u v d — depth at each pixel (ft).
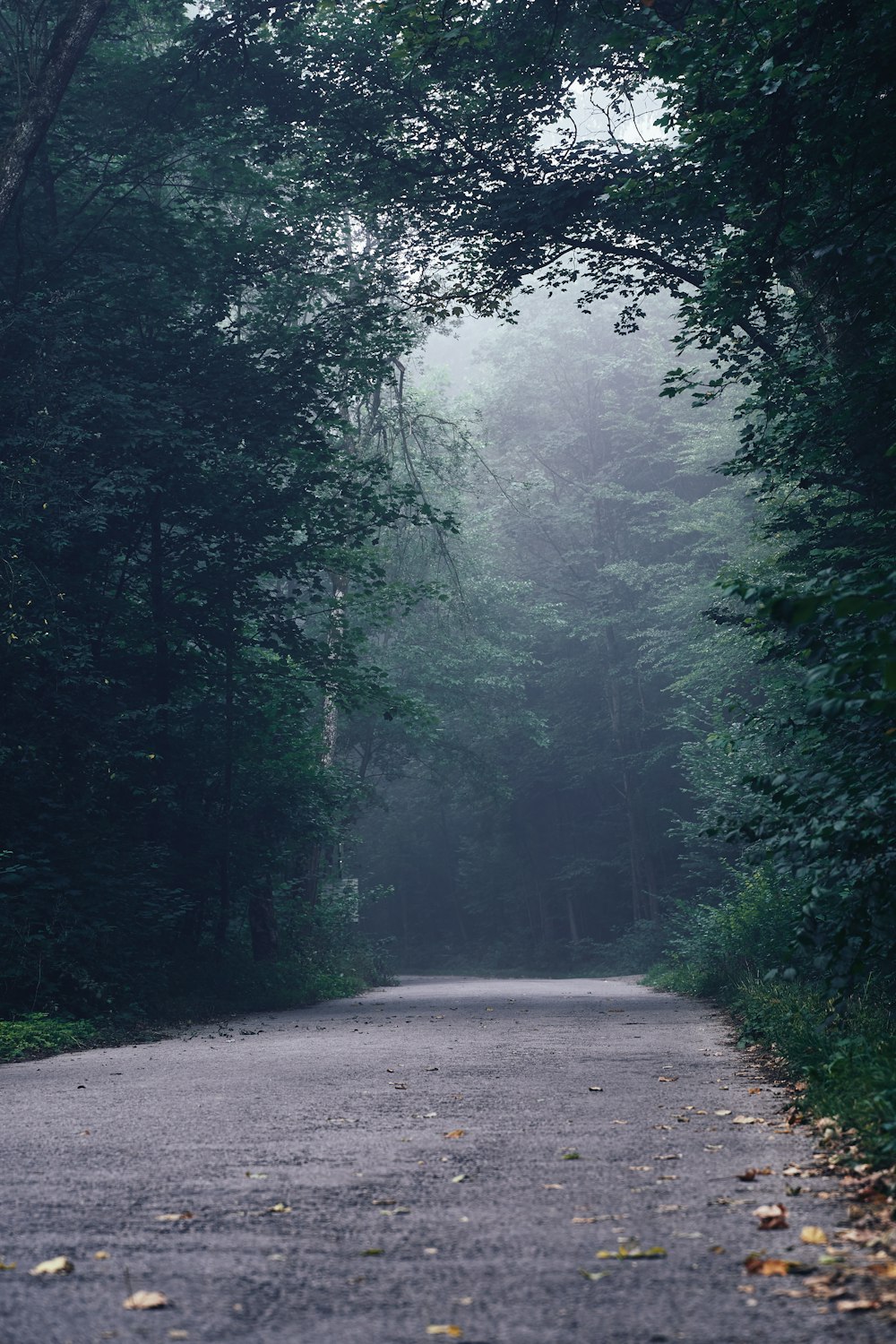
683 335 47.09
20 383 63.16
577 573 198.08
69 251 69.15
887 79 35.76
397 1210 16.20
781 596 19.99
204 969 70.69
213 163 76.07
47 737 60.70
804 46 35.70
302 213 77.30
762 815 26.99
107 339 69.67
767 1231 14.48
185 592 76.38
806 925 25.52
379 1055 38.99
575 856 209.97
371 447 122.93
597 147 64.28
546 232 63.52
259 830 79.51
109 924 57.47
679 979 86.89
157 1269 13.58
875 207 38.42
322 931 107.76
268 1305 12.19
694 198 44.32
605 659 191.62
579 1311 11.73
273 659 83.82
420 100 69.97
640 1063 34.99
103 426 65.87
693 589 131.54
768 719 30.40
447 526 82.94
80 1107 27.66
